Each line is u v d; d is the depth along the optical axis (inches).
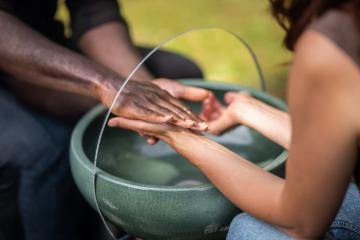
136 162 58.6
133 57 62.0
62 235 62.2
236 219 42.2
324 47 31.8
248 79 102.1
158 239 46.8
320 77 32.1
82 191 48.5
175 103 47.4
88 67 50.8
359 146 34.2
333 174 34.5
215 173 41.9
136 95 47.8
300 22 34.4
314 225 37.3
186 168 58.3
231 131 59.9
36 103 60.8
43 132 58.7
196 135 44.2
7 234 58.9
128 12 131.3
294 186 36.3
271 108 51.4
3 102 59.0
